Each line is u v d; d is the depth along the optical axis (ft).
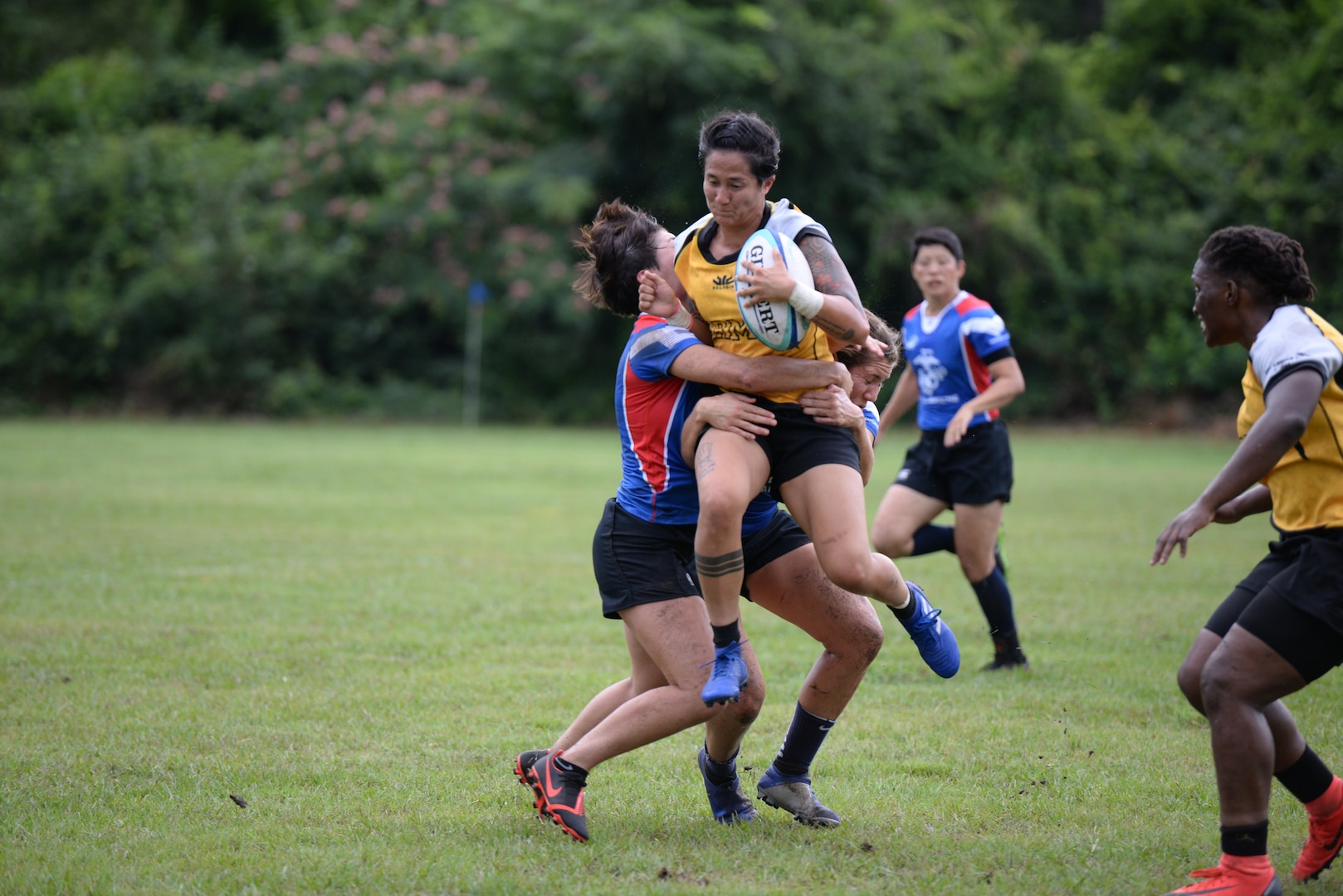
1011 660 70.08
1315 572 35.50
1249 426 38.96
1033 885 38.01
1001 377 70.23
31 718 56.59
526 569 101.19
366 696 61.26
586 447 234.79
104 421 291.58
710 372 40.98
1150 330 307.58
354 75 339.98
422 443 240.53
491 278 308.40
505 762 51.01
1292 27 329.93
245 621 79.30
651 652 42.55
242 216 310.45
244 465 186.50
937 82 318.65
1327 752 53.47
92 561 100.68
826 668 43.73
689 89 290.15
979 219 302.04
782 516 44.68
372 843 41.37
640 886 37.60
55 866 38.65
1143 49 342.44
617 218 43.80
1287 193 304.50
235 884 37.32
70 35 370.73
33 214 304.50
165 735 54.08
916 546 73.00
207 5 387.34
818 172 298.97
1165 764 51.52
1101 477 185.68
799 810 44.19
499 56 311.06
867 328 42.16
